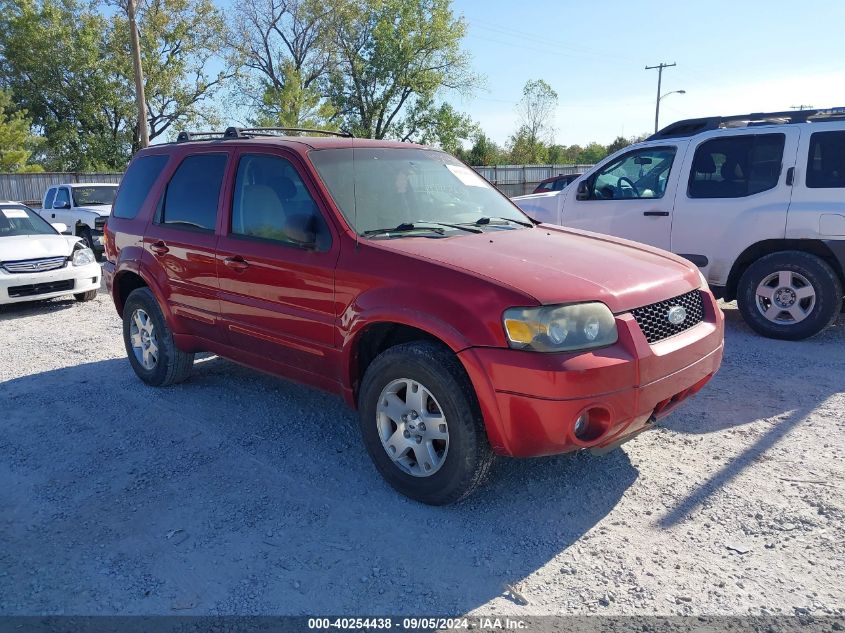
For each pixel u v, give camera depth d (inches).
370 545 126.7
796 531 127.2
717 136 271.7
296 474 156.3
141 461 165.3
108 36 1654.8
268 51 1733.5
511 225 177.3
